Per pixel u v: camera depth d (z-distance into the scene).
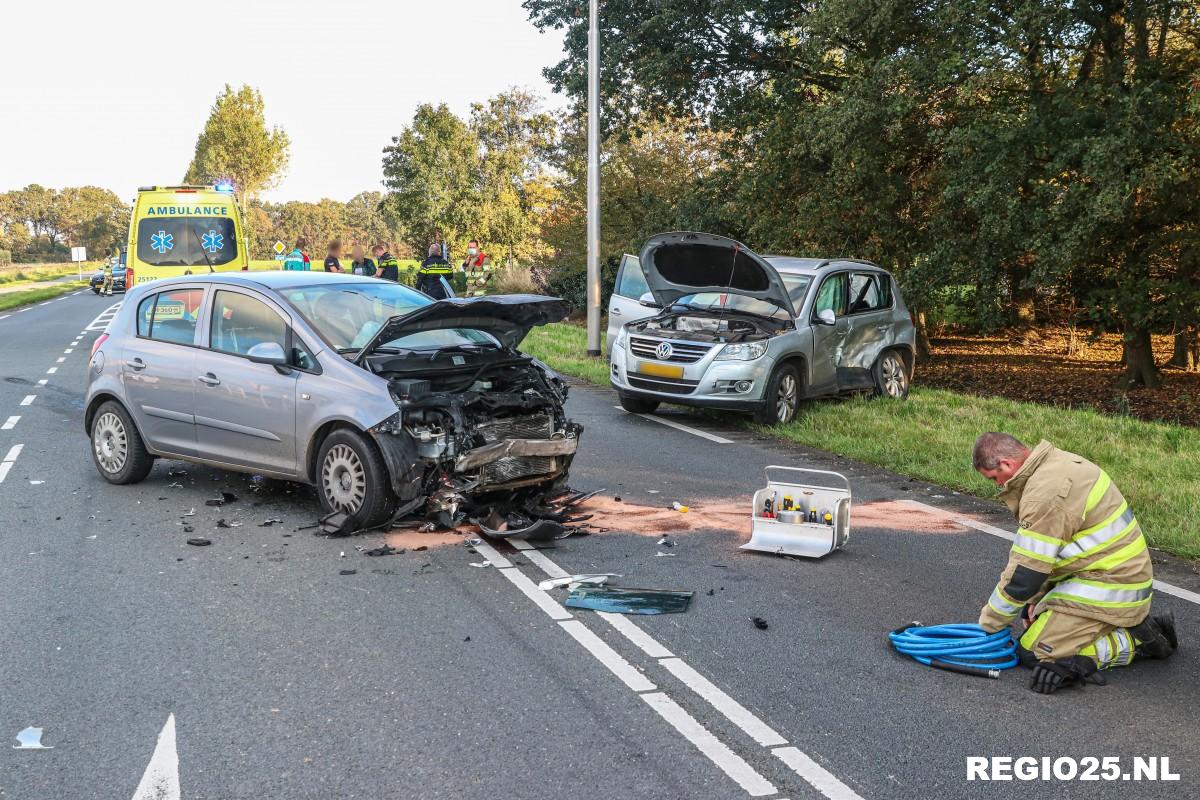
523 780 3.61
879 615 5.41
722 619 5.31
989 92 15.59
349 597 5.57
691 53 20.38
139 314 8.12
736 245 10.78
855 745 3.91
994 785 3.61
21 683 4.42
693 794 3.53
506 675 4.55
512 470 7.09
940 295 21.89
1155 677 4.62
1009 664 4.71
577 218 30.02
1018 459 4.52
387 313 7.57
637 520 7.33
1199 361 20.00
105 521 7.07
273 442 7.14
